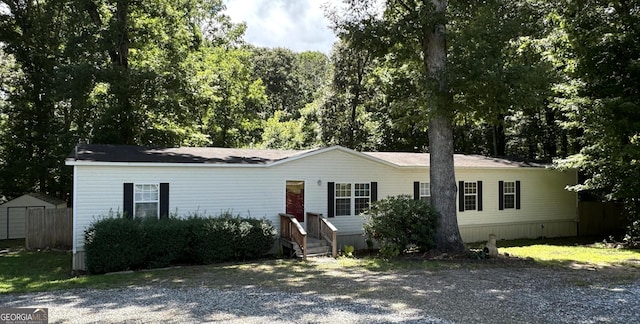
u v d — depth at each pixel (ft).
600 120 53.31
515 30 46.09
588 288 32.83
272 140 127.44
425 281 35.40
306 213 55.52
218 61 98.22
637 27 49.01
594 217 79.30
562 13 63.77
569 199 77.41
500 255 49.62
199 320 23.99
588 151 59.88
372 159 59.98
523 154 107.14
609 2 57.93
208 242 45.37
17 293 32.58
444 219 50.42
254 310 26.13
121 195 45.60
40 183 83.25
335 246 49.19
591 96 54.29
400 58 53.11
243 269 41.52
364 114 106.73
